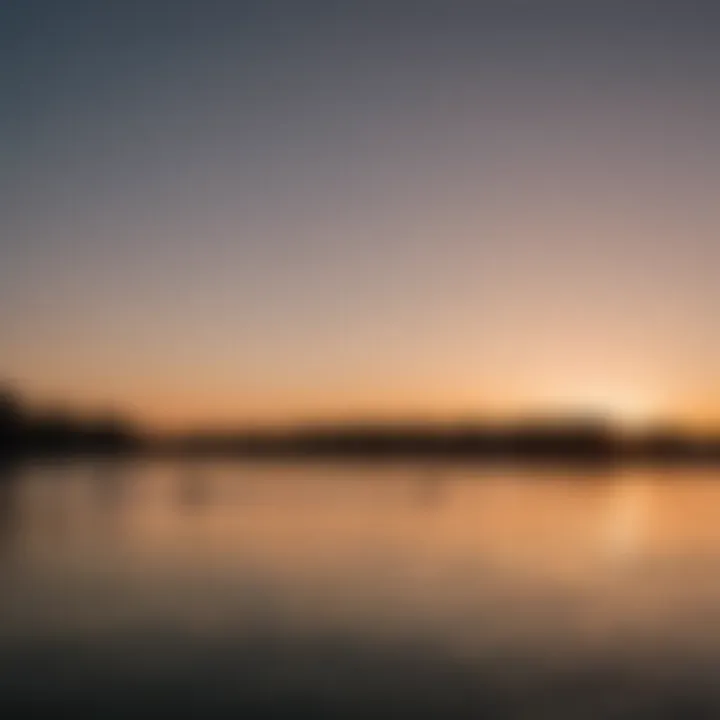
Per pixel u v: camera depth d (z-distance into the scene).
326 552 47.09
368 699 20.67
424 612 30.98
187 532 56.31
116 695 20.84
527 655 25.02
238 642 26.12
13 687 21.52
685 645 26.59
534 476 184.25
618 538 57.25
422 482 144.25
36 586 35.53
